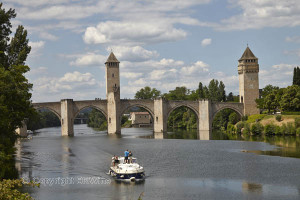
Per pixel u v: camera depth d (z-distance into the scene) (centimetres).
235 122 16888
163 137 13350
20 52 6894
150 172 6150
